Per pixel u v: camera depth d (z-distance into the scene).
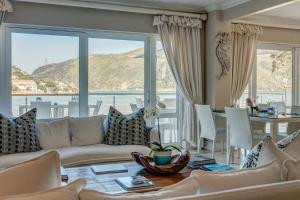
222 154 5.51
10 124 3.63
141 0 5.17
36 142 3.78
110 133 4.12
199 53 5.74
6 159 3.32
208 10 5.72
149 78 5.66
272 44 6.62
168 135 5.79
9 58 4.77
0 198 0.96
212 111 5.17
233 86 6.02
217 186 1.21
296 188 1.09
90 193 1.05
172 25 5.52
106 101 5.37
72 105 5.15
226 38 5.68
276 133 4.23
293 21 6.29
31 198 0.97
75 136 4.12
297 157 1.75
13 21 4.66
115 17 5.26
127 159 3.66
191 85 5.69
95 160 3.56
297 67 6.95
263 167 1.36
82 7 5.02
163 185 2.28
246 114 4.14
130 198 1.09
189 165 2.82
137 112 4.30
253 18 5.94
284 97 6.86
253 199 1.02
